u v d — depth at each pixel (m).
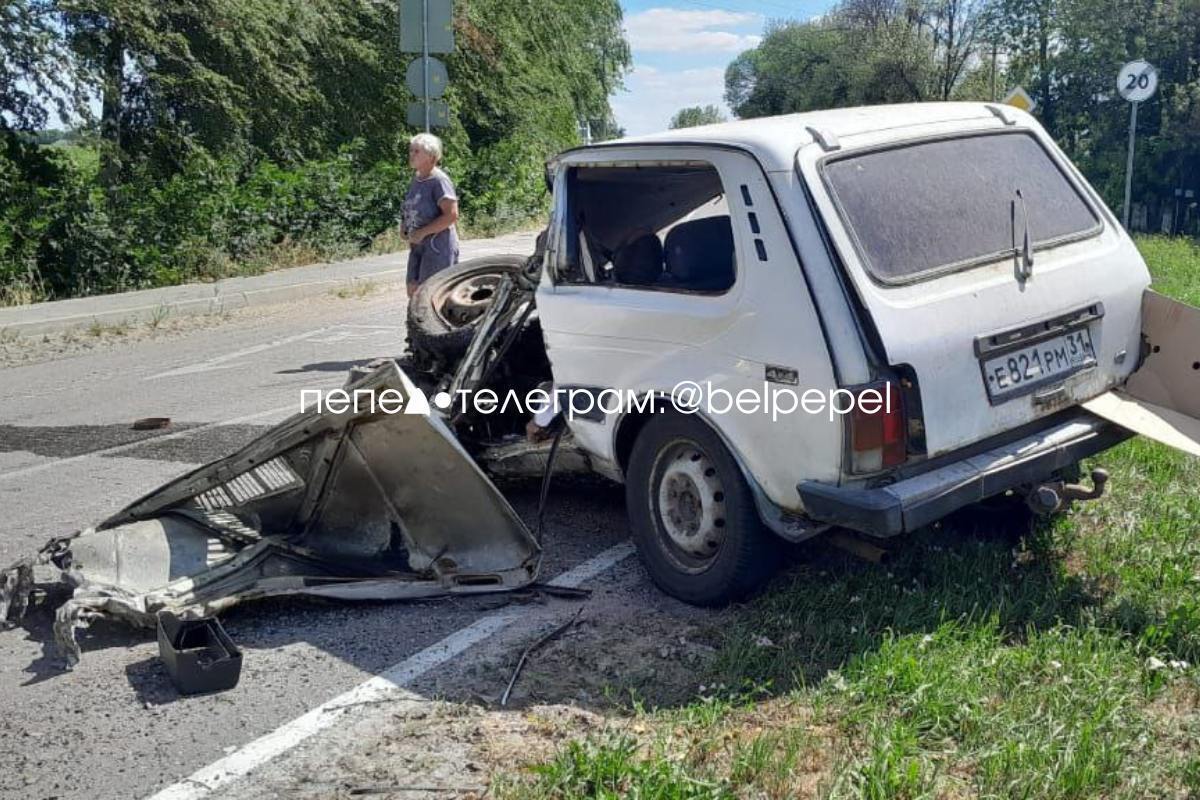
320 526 5.67
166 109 22.12
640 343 5.23
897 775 3.61
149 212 17.95
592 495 6.90
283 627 5.16
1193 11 47.44
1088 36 51.03
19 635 5.15
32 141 19.20
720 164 4.89
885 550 5.01
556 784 3.69
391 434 5.36
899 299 4.55
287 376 10.94
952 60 61.91
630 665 4.62
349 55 26.56
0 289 15.95
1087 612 4.79
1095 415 5.16
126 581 5.21
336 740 4.16
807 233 4.59
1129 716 3.99
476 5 30.00
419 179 9.92
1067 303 5.01
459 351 7.13
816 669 4.43
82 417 9.55
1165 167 46.47
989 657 4.38
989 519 5.78
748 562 4.92
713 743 3.92
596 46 41.75
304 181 21.11
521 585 5.37
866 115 5.24
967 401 4.65
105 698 4.54
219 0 22.23
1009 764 3.67
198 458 8.11
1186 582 5.11
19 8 18.88
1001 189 5.15
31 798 3.85
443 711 4.33
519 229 27.09
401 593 5.33
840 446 4.47
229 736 4.22
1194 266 17.09
